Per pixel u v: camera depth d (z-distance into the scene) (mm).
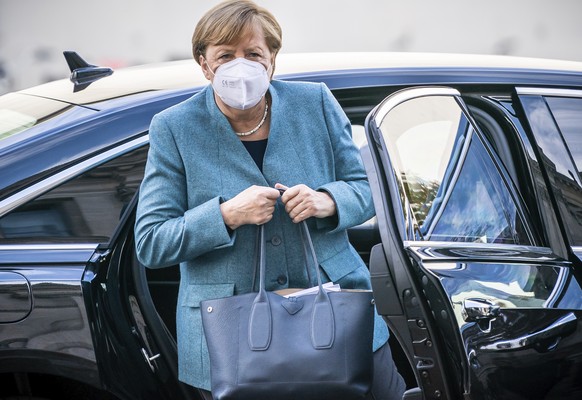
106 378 7605
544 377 7387
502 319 7297
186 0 26016
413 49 26484
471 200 8000
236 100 7559
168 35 26125
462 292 7254
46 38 25391
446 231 7695
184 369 7953
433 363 7266
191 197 7879
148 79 9258
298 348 7266
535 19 26062
